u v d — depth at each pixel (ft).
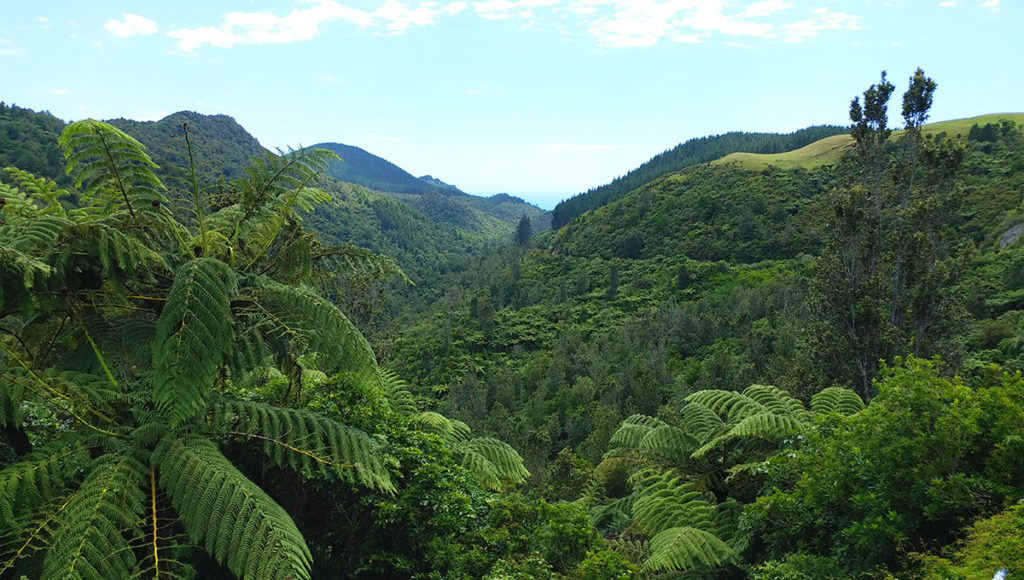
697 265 302.25
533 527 18.75
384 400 19.81
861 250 56.44
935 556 12.54
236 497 11.53
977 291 145.69
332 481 15.56
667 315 226.38
